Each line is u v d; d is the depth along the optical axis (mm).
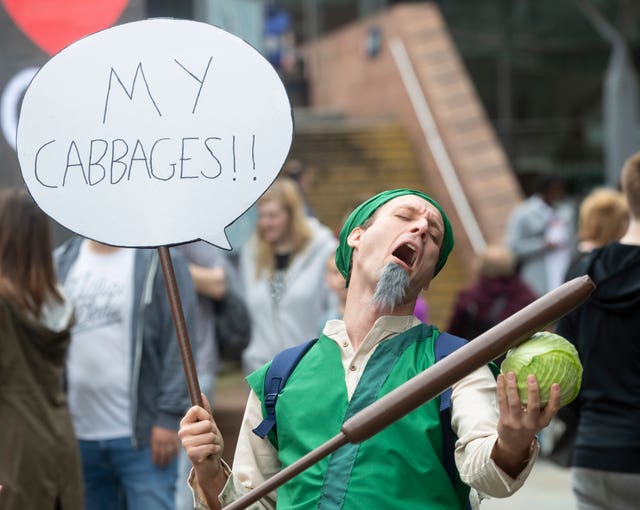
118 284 9469
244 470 5301
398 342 5141
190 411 5027
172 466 9477
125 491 9508
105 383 9391
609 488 7922
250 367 11977
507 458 4605
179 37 5434
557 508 14336
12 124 11648
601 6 41406
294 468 4617
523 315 4473
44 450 8172
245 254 12211
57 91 5438
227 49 5418
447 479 4969
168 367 9359
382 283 5086
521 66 42938
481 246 26109
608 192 11391
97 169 5395
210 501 5094
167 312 9445
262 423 5227
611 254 7965
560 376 4551
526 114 42938
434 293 26000
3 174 11570
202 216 5344
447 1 42906
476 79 42844
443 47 31938
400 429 4941
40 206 5398
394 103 33000
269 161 5344
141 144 5387
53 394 8312
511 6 42875
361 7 45438
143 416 9375
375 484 4891
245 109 5375
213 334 11281
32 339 8156
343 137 31281
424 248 5172
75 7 11594
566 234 21516
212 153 5367
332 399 5098
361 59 36000
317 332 11617
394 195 5324
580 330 8078
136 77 5426
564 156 42844
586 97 42750
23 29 11555
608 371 7914
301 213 11867
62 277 9617
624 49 23844
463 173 27859
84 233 5367
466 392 4957
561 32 42688
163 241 5328
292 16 45375
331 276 10820
